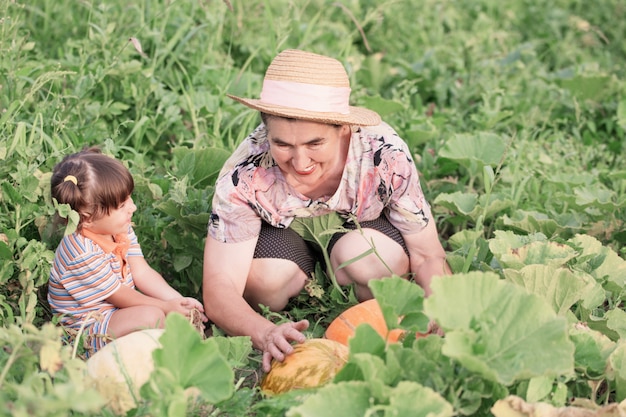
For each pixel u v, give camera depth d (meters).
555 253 3.29
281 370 2.82
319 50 6.27
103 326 3.23
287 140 2.97
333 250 3.50
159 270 3.85
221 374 2.38
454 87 6.20
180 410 2.26
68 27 5.76
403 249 3.47
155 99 4.89
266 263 3.38
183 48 5.55
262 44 6.00
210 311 3.25
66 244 3.26
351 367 2.48
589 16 8.59
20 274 3.18
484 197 4.27
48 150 4.10
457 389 2.45
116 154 4.30
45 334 2.35
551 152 5.38
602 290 3.20
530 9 8.53
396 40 7.47
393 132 3.38
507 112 5.39
